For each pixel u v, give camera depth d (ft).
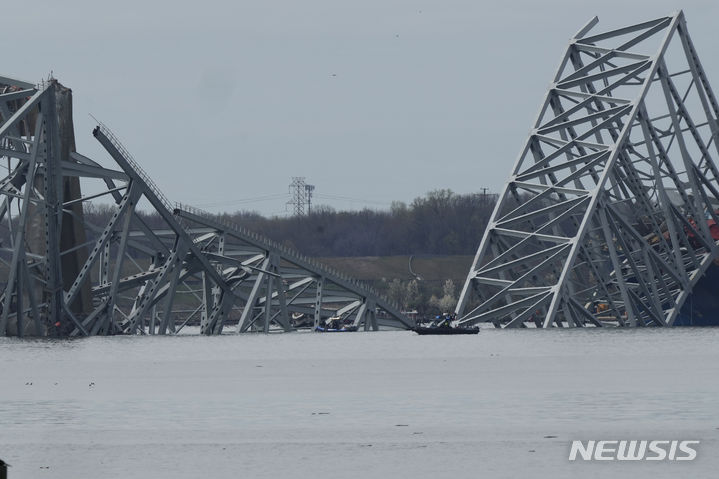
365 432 625.82
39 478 509.76
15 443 597.93
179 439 607.37
